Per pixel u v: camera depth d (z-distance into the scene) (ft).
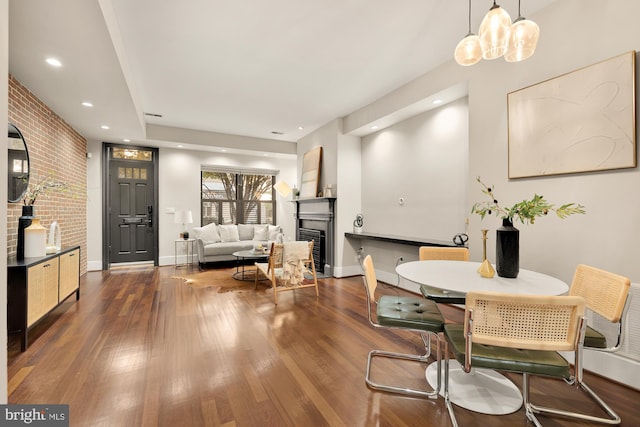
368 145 16.25
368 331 8.89
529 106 7.75
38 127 10.95
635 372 6.03
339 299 12.19
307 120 16.78
